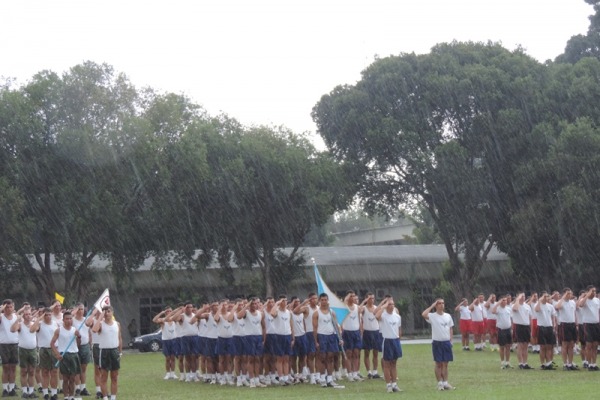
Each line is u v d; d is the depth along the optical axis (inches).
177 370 1151.6
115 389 748.6
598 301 963.3
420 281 2343.8
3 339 814.5
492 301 1327.5
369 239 3302.2
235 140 1958.7
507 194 2021.4
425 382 867.4
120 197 1763.0
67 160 1664.6
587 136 1815.9
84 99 1708.9
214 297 2134.6
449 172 1947.6
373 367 917.2
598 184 1790.1
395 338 781.9
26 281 1797.5
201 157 1797.5
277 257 2060.8
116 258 1798.7
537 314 982.4
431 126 2028.8
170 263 1929.1
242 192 1884.8
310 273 2197.3
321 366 858.8
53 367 772.6
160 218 1801.2
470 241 2097.7
